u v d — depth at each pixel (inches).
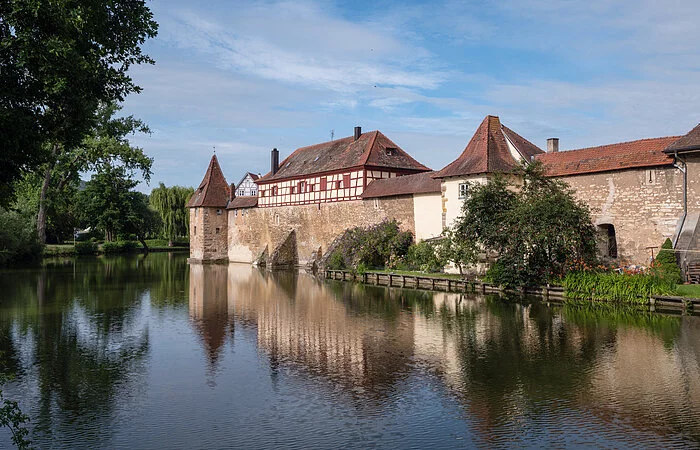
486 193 1002.1
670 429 366.0
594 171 1008.2
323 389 460.4
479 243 1069.8
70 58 456.4
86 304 916.0
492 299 916.6
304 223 1780.3
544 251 923.4
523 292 961.5
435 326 698.2
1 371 516.4
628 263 963.3
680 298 751.7
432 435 364.2
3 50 443.2
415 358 547.8
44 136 481.7
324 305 895.1
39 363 544.4
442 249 1122.0
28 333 680.4
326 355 567.8
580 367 503.2
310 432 372.2
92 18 505.0
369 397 438.6
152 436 368.8
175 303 929.5
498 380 472.4
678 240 865.5
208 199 2155.5
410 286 1144.8
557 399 424.5
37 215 1955.0
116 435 370.9
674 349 555.8
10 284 1187.9
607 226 1016.9
